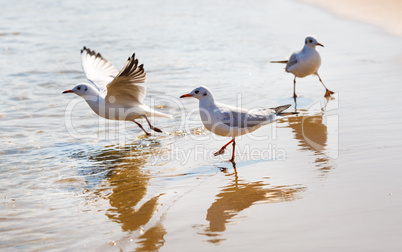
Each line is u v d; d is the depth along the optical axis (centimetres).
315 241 745
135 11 3338
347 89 1611
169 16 3119
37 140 1357
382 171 975
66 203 974
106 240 815
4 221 904
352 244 727
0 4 3700
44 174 1130
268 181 996
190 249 759
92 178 1100
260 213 855
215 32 2647
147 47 2392
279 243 750
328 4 3194
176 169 1123
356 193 890
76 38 2655
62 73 2048
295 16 2950
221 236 789
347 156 1076
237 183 1003
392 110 1364
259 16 3014
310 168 1038
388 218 791
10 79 1961
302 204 871
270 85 1766
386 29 2425
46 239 834
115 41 2542
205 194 962
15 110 1603
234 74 1917
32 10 3481
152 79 1875
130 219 885
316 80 1762
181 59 2153
